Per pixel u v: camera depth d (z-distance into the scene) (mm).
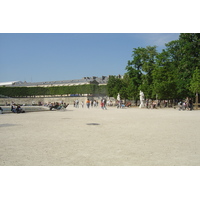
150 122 17766
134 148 8430
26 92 111938
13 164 6469
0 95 108188
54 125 15594
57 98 105375
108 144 9141
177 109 44594
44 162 6660
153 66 60781
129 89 65250
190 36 51344
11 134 11586
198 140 10000
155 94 54906
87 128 14070
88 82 129250
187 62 50625
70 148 8414
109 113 30531
